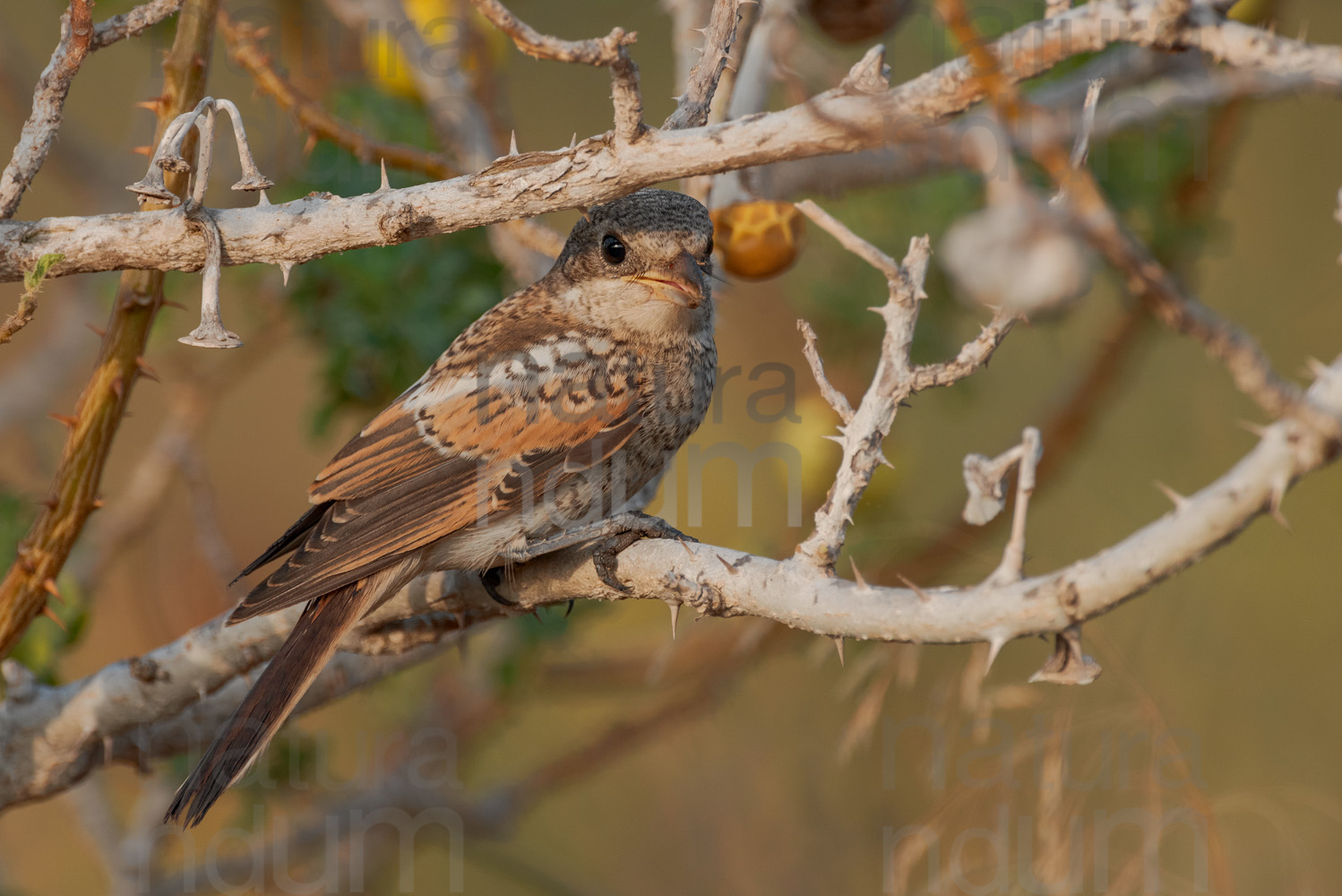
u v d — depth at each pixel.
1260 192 13.03
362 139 8.04
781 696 12.57
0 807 7.37
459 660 12.80
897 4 8.30
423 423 7.80
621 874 12.84
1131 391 12.80
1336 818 10.36
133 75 16.08
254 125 10.52
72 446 7.01
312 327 10.95
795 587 5.27
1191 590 11.40
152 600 12.07
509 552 7.30
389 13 10.27
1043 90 8.45
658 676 10.14
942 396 12.93
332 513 7.52
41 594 7.05
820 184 9.64
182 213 5.58
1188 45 4.96
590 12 12.59
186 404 12.33
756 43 8.30
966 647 8.71
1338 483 11.86
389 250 10.16
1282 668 11.30
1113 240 3.63
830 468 10.87
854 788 11.91
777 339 12.35
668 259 8.17
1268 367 3.83
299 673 6.78
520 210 5.54
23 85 14.07
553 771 12.16
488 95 10.58
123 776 14.24
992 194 3.54
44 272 5.37
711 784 12.72
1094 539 12.44
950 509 12.61
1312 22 11.35
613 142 5.33
